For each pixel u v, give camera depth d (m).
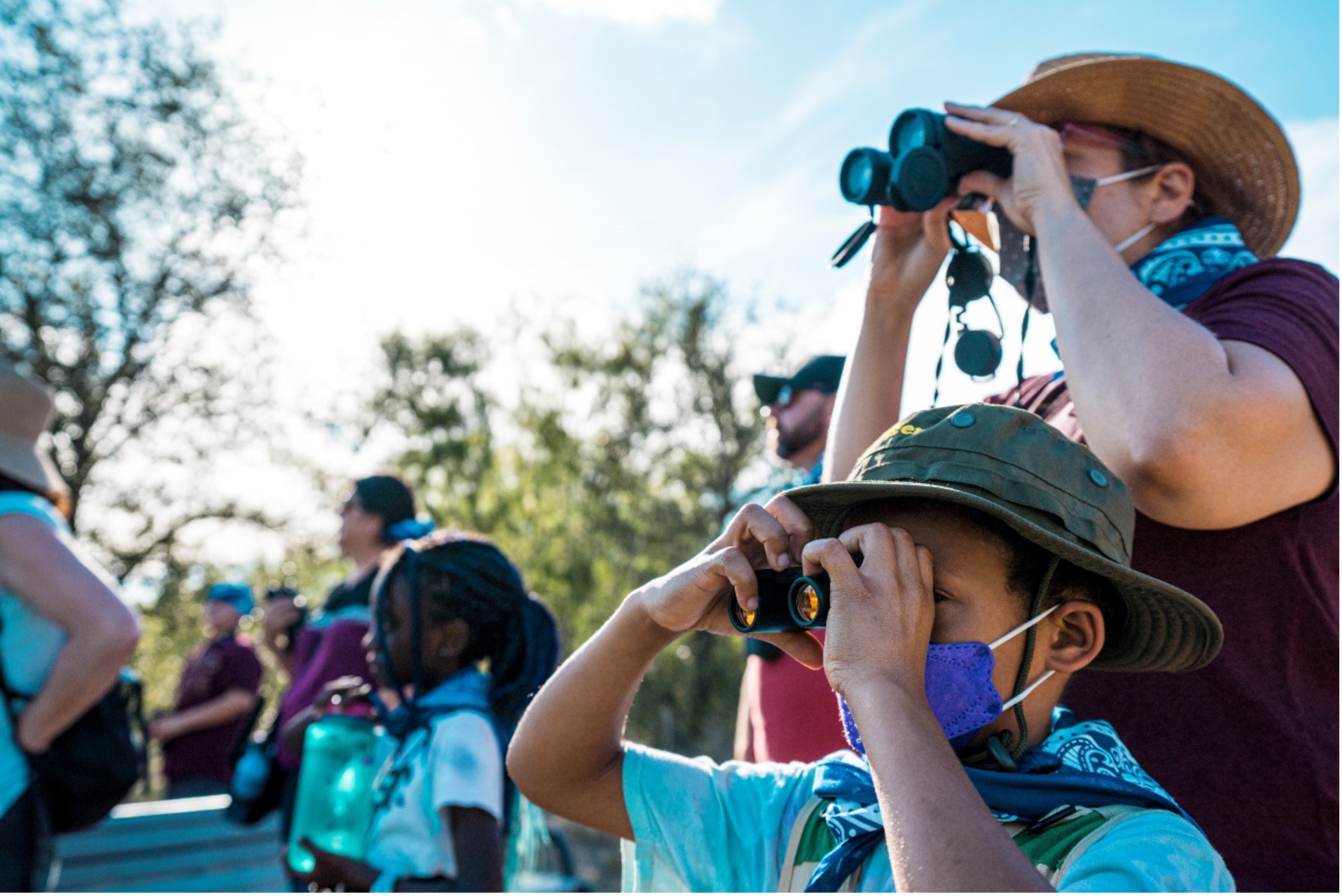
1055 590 1.41
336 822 2.38
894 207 1.95
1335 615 1.67
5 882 2.54
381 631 2.67
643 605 1.63
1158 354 1.59
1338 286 1.81
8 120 13.03
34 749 2.59
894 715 1.20
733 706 11.53
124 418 14.16
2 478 2.81
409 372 14.91
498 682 2.67
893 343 2.12
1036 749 1.41
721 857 1.62
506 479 11.90
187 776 6.02
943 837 1.09
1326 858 1.56
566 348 13.58
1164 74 1.96
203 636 15.73
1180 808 1.41
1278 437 1.58
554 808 1.72
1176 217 2.00
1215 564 1.67
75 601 2.61
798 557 1.50
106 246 13.49
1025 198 1.87
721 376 13.37
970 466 1.37
